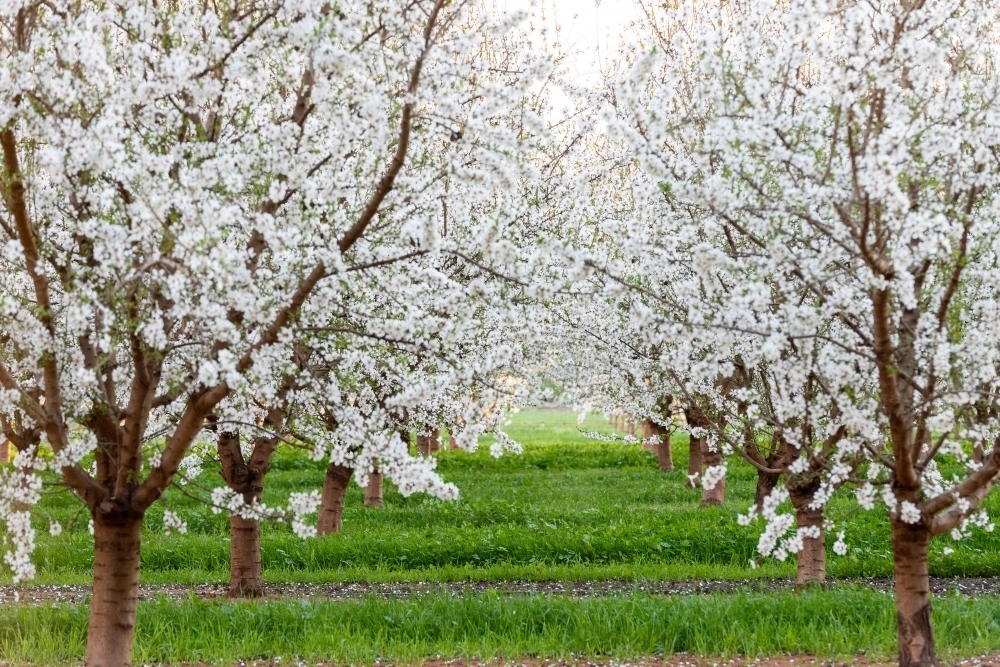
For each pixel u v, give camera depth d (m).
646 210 15.03
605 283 12.22
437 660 13.66
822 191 9.38
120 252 8.54
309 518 28.59
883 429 11.86
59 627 14.43
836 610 15.08
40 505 29.73
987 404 11.40
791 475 11.59
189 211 8.80
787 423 13.71
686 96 14.55
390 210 11.65
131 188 9.41
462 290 10.51
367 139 10.88
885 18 8.66
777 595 15.97
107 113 8.49
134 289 9.49
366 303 11.75
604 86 15.51
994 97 9.78
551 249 10.46
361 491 34.56
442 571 21.06
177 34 9.69
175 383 10.80
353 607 15.61
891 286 9.47
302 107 10.95
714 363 10.53
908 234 8.82
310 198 9.62
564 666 13.40
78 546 23.72
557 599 15.95
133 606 11.01
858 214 11.29
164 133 9.90
